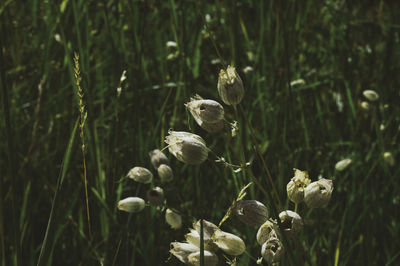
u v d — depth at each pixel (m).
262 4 0.66
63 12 0.55
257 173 0.53
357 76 0.69
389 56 0.70
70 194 0.56
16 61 0.67
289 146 0.58
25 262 0.47
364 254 0.49
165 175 0.44
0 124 0.58
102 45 0.71
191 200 0.56
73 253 0.52
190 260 0.32
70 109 0.64
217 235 0.32
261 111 0.62
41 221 0.57
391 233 0.52
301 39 0.76
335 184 0.55
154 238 0.50
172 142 0.33
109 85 0.67
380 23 0.79
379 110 0.65
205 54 0.71
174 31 0.63
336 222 0.52
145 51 0.73
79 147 0.58
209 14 0.77
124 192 0.54
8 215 0.52
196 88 0.64
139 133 0.52
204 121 0.33
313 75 0.69
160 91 0.65
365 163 0.57
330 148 0.61
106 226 0.47
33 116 0.61
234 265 0.33
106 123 0.64
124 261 0.47
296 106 0.65
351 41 0.76
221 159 0.33
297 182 0.33
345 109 0.67
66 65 0.59
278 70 0.63
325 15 0.83
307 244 0.43
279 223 0.32
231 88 0.33
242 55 0.66
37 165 0.58
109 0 0.71
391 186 0.56
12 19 0.69
